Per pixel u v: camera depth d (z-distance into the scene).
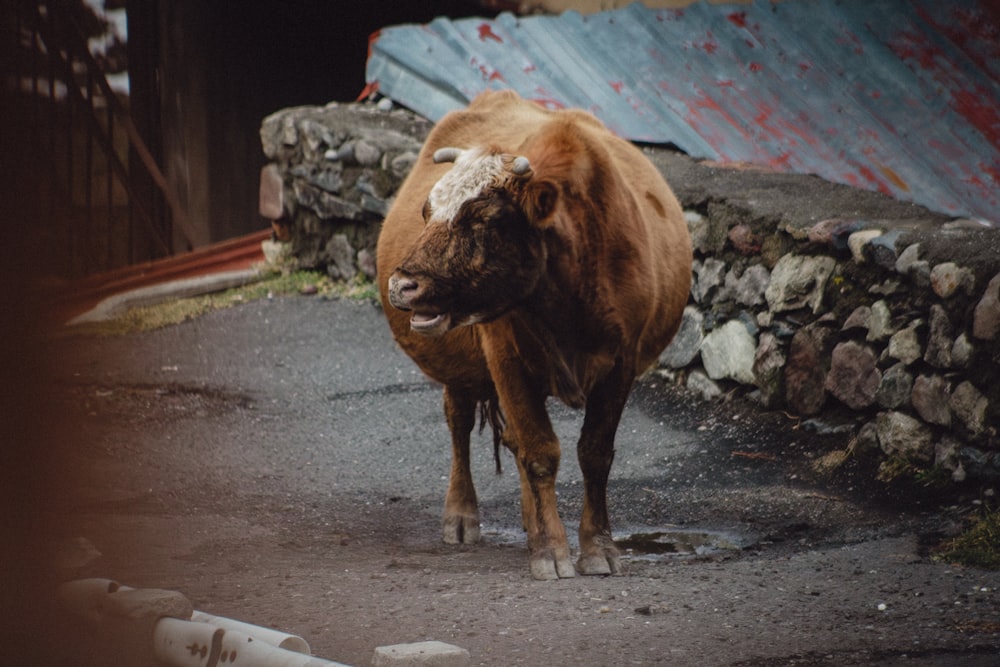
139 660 7.36
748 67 19.98
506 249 8.93
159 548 10.75
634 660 7.71
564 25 21.91
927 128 17.91
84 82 27.11
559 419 15.03
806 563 10.09
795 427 13.86
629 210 9.90
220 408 15.91
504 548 11.15
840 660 7.70
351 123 21.23
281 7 27.17
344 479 13.48
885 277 13.24
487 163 9.09
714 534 11.40
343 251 21.02
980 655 7.76
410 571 10.08
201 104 26.70
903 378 12.63
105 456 13.67
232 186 27.48
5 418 13.16
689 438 14.21
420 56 21.17
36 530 10.64
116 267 25.16
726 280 15.33
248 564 10.28
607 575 9.95
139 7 24.62
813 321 14.04
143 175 23.94
